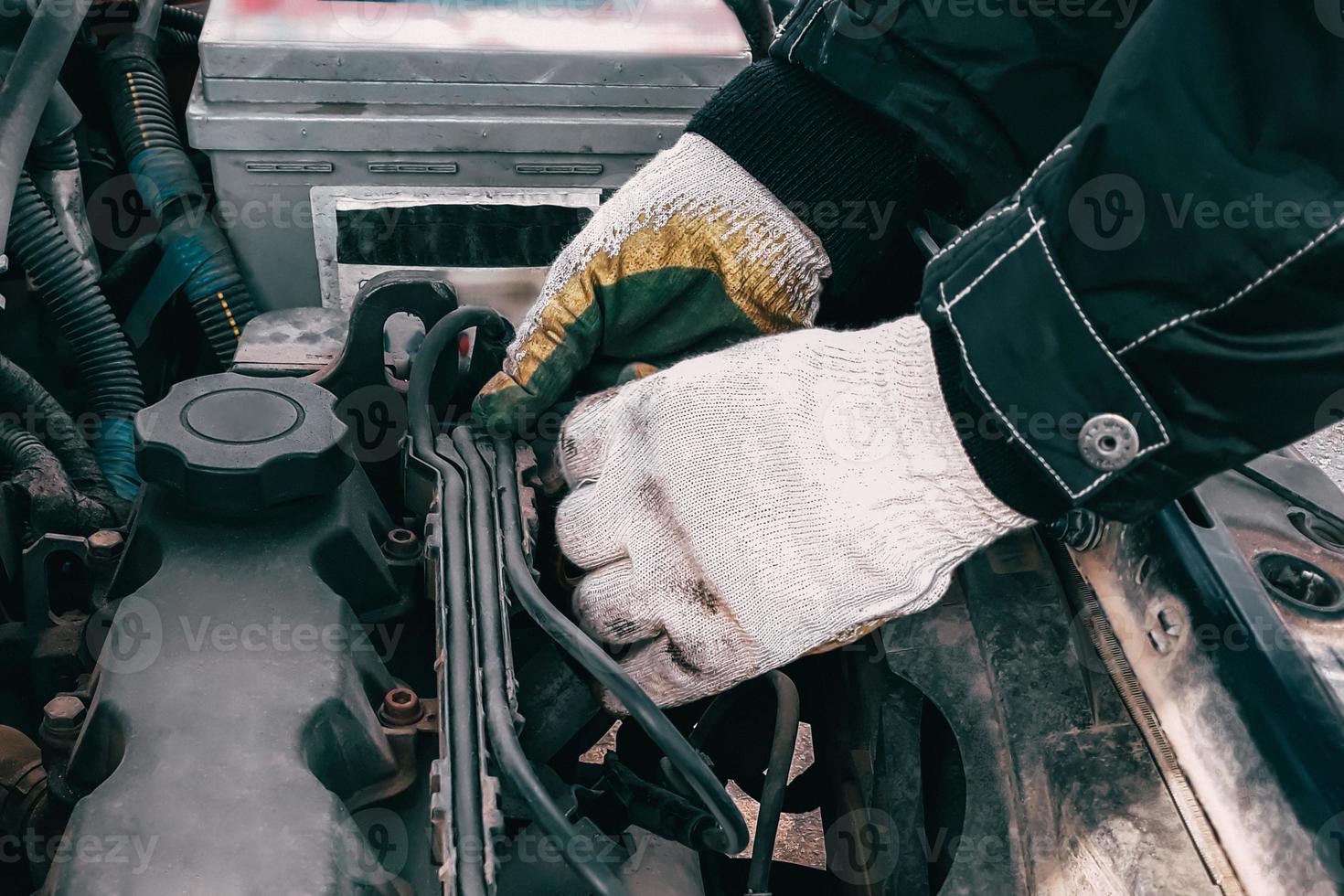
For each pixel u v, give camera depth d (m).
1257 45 0.73
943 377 0.88
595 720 1.14
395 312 1.32
